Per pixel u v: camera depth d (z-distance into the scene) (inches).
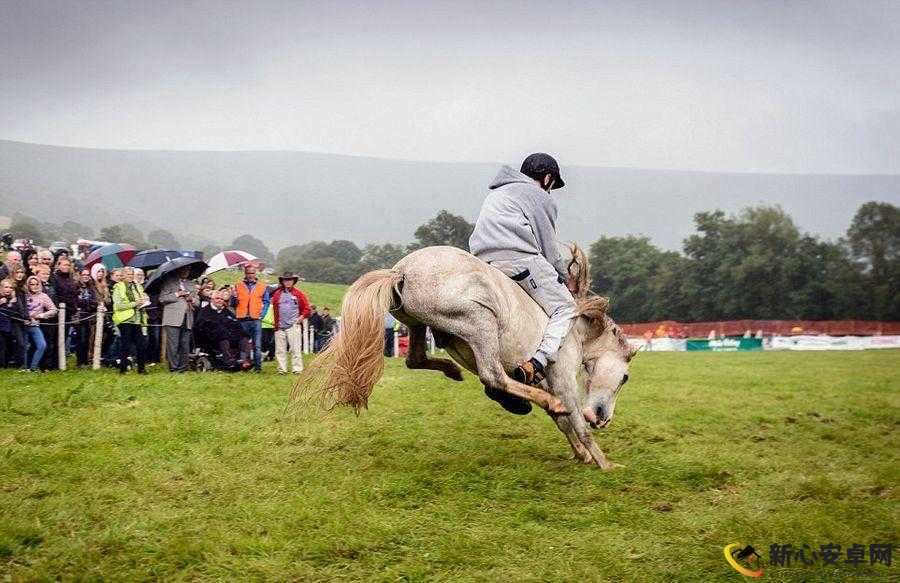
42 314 524.7
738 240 2554.1
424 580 184.4
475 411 414.0
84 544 198.5
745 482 273.4
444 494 245.6
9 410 365.4
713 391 550.0
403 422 372.2
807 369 837.8
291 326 595.8
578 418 286.5
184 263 561.3
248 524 214.5
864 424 412.2
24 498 232.8
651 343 1750.7
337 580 184.4
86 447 297.4
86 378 481.4
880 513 235.3
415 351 285.3
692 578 188.5
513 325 269.1
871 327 2006.6
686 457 308.2
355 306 249.1
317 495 238.5
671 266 2613.2
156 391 442.6
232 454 293.6
